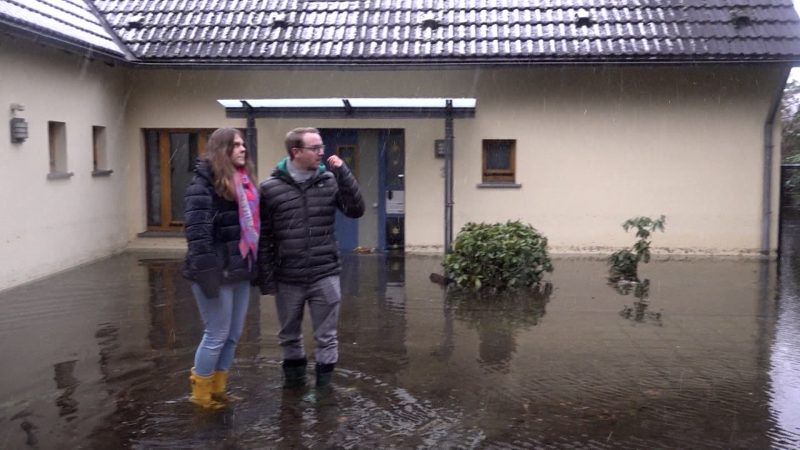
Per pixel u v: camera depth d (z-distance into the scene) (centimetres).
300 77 1279
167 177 1341
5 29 897
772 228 1254
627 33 1224
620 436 509
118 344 719
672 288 995
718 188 1252
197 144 1336
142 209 1329
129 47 1255
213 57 1225
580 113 1252
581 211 1269
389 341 737
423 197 1286
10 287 966
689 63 1175
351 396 579
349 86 1273
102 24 1291
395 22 1294
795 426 527
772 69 1220
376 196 1318
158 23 1313
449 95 1263
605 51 1182
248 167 550
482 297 938
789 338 751
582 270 1126
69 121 1109
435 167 1280
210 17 1328
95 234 1198
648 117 1247
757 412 553
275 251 605
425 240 1294
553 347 717
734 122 1241
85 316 827
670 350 709
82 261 1156
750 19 1227
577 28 1248
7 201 952
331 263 610
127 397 575
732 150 1245
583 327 791
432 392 590
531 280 992
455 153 1272
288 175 591
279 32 1280
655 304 900
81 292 951
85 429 514
